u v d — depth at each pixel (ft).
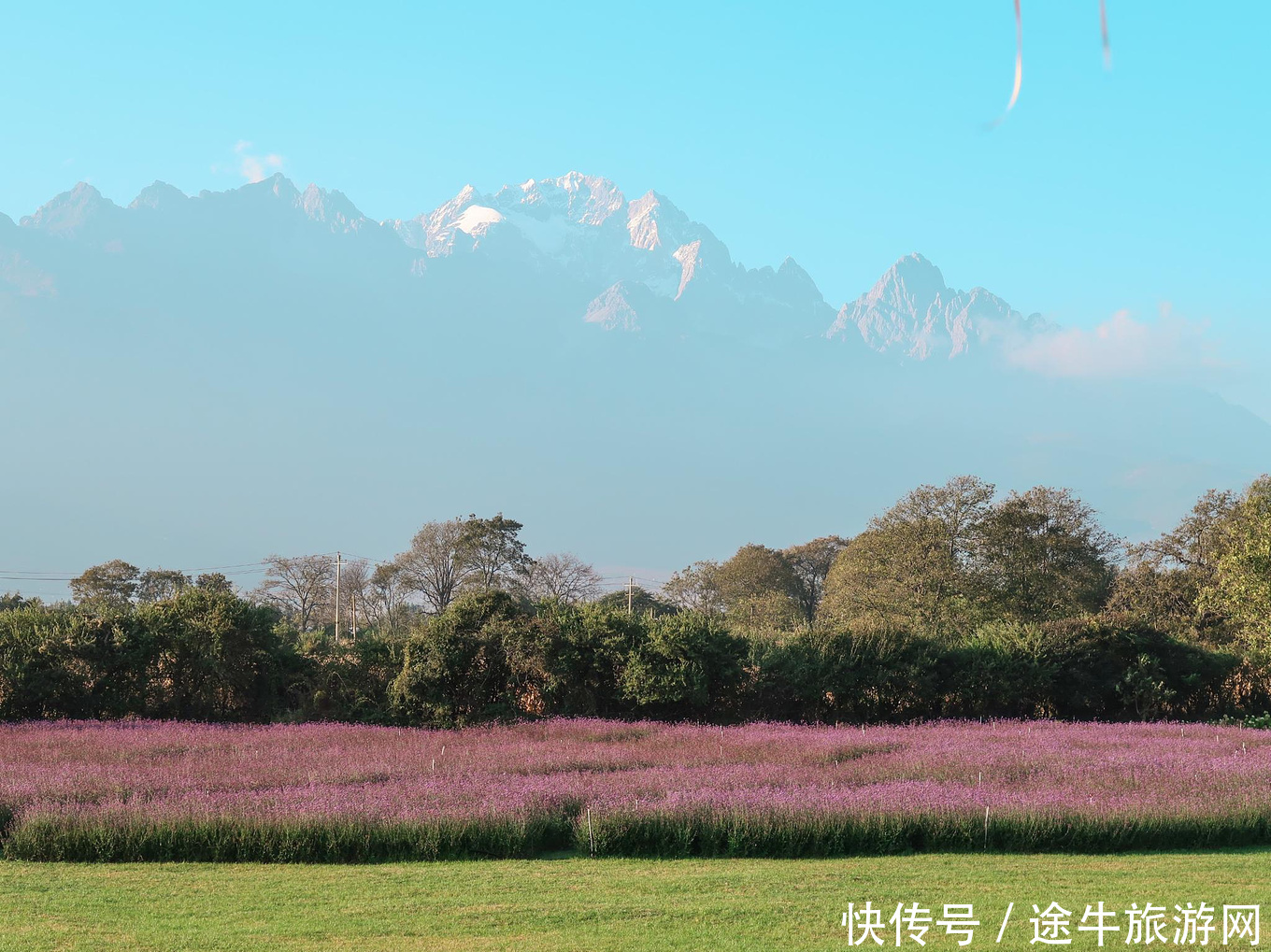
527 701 130.41
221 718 127.34
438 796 60.54
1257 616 138.62
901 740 96.02
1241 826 56.80
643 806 56.44
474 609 131.64
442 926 39.32
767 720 130.72
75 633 122.52
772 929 39.09
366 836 52.39
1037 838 55.26
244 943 37.17
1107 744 93.15
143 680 124.57
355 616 315.17
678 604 338.13
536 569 321.11
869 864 51.47
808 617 371.15
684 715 129.80
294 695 130.93
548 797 60.80
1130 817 56.08
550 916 40.57
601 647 129.39
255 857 51.93
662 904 42.65
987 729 111.86
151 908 42.09
